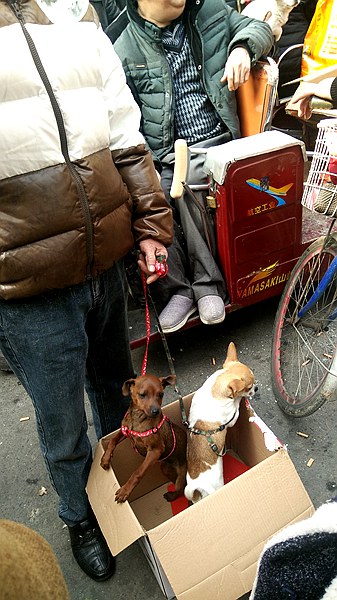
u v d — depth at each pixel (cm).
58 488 176
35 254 131
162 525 142
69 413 157
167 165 269
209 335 289
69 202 130
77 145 131
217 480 178
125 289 170
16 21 121
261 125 267
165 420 176
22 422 255
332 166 175
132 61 257
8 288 133
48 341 143
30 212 128
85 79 133
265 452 177
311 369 256
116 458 187
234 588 143
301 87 241
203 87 266
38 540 83
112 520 156
